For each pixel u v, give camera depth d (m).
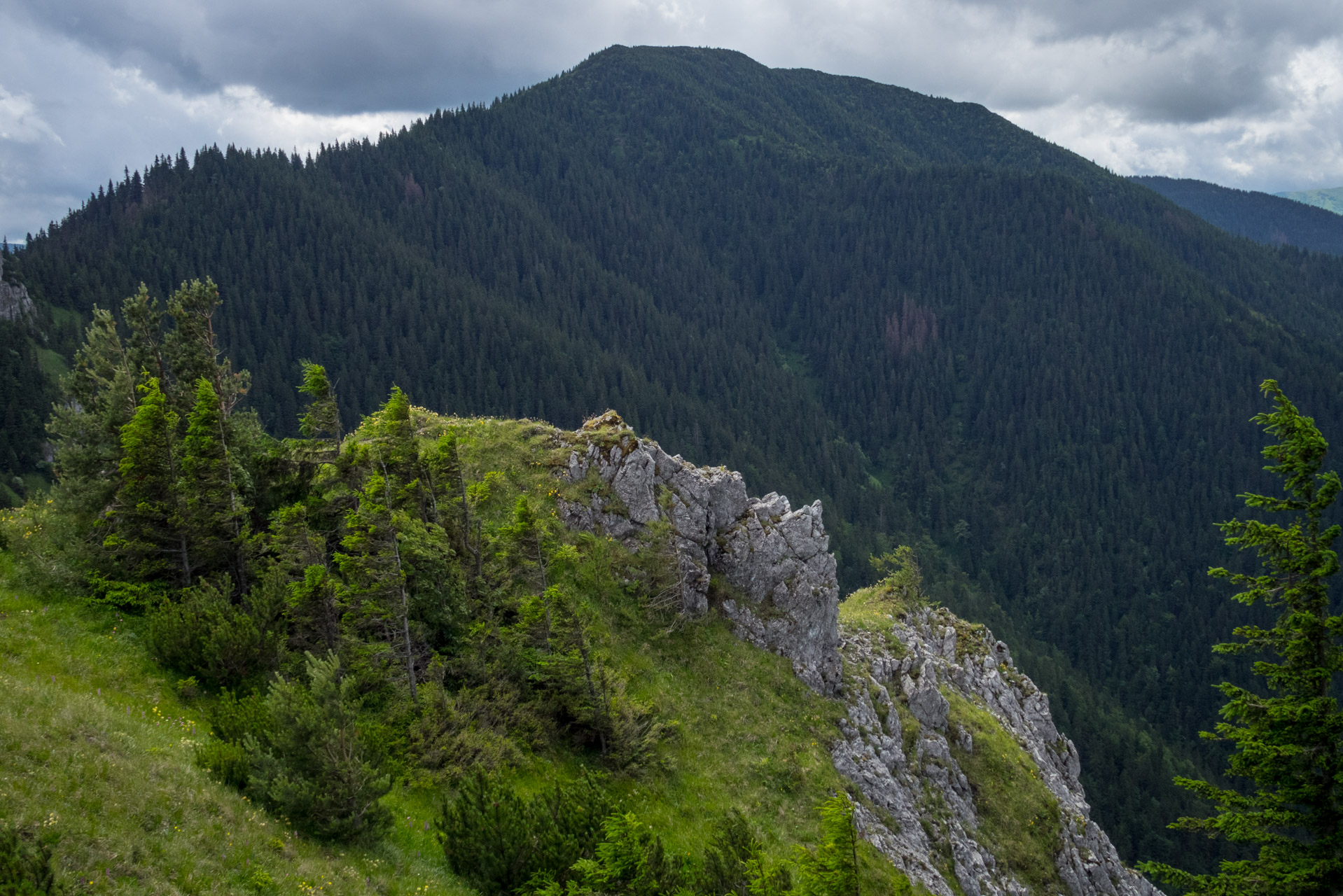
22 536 25.73
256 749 18.84
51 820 13.80
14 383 147.12
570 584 34.38
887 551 197.12
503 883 19.28
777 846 28.12
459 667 27.47
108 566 25.05
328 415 32.16
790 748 33.47
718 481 41.19
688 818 27.80
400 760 23.17
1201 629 190.00
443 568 28.05
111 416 27.83
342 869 17.56
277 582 25.23
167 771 17.22
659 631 35.16
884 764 37.41
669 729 30.91
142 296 31.00
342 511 30.52
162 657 22.47
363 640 26.11
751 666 36.56
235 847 16.20
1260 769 19.95
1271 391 20.69
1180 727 163.38
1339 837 19.03
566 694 28.42
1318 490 19.83
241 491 28.72
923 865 32.22
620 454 39.34
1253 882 19.56
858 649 46.69
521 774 25.22
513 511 35.84
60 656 21.03
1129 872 48.12
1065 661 185.00
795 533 41.19
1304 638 19.58
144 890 13.78
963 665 56.56
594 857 19.53
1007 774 45.75
